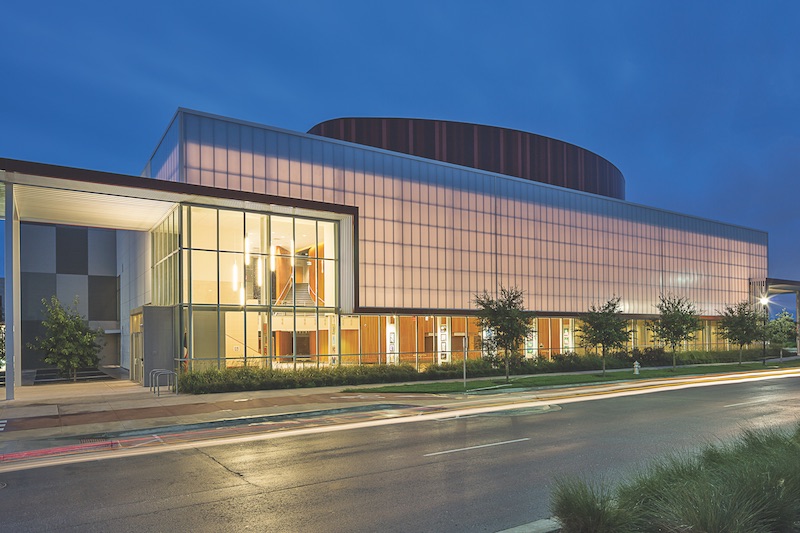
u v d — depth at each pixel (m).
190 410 17.42
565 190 41.41
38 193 22.45
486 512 7.48
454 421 15.87
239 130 26.61
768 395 22.28
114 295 44.03
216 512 7.66
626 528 5.59
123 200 23.92
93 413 16.81
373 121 44.94
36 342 41.03
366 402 19.45
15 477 9.84
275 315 26.69
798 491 6.16
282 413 16.80
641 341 45.59
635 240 45.97
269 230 26.91
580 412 17.47
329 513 7.55
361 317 30.16
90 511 7.81
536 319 38.69
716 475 6.96
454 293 34.28
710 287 51.88
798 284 57.50
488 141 46.44
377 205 31.33
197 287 24.41
